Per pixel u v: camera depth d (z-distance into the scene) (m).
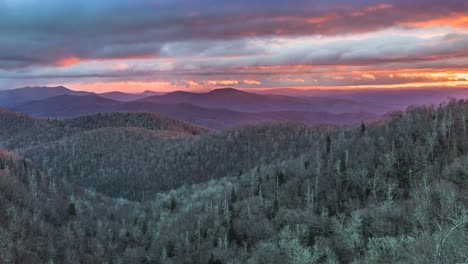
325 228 91.75
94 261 123.00
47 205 153.25
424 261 39.72
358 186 113.69
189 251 111.38
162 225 151.00
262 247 87.88
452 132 125.75
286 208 113.81
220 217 124.69
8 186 148.88
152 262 120.62
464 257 34.88
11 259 94.00
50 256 108.31
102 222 162.38
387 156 117.31
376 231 77.81
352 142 163.62
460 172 88.31
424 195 81.62
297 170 149.50
